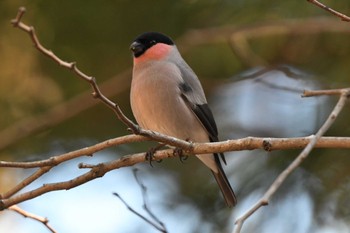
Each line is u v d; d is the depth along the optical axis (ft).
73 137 44.50
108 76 43.09
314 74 42.24
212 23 42.55
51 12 42.16
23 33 42.32
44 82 43.01
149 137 23.45
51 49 42.32
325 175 38.58
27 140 44.01
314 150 38.93
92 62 42.96
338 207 38.11
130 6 42.60
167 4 42.47
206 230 40.68
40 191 25.05
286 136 42.45
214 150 24.32
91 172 25.31
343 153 38.58
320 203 38.40
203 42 41.14
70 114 41.14
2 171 42.93
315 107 40.93
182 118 31.24
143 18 42.75
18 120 42.55
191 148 24.43
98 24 42.52
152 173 43.78
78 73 20.77
